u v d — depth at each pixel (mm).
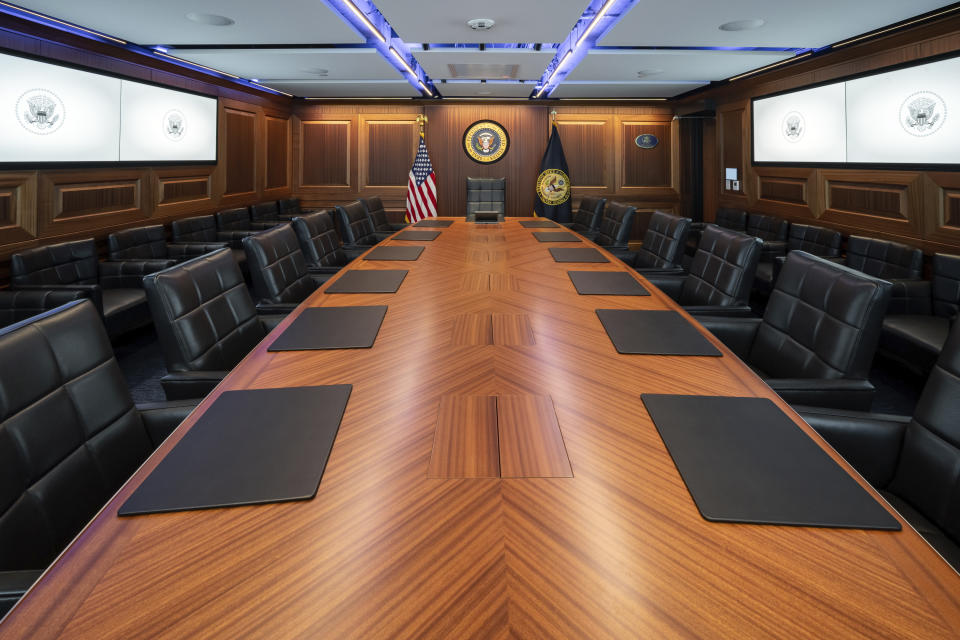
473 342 1730
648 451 1043
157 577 708
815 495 887
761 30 4227
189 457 1006
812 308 1944
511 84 6859
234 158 6719
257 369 1488
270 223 6555
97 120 4480
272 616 641
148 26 4059
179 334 1828
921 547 766
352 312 2078
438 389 1347
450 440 1081
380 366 1512
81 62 4289
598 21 4129
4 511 996
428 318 2018
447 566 727
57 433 1162
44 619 636
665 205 8500
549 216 8289
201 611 649
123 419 1361
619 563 733
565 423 1158
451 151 8383
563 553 754
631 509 857
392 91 7367
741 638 609
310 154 8352
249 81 6523
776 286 2219
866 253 4398
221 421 1156
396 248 3709
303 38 4430
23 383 1110
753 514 835
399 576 708
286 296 2877
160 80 5266
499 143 8383
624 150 8414
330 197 8438
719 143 7543
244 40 4484
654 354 1607
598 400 1280
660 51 4996
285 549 761
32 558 1035
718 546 770
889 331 3469
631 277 2756
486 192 6387
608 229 4992
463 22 4023
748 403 1251
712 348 1657
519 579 703
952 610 650
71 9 3633
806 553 753
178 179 5684
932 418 1257
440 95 7777
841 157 5113
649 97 7891
